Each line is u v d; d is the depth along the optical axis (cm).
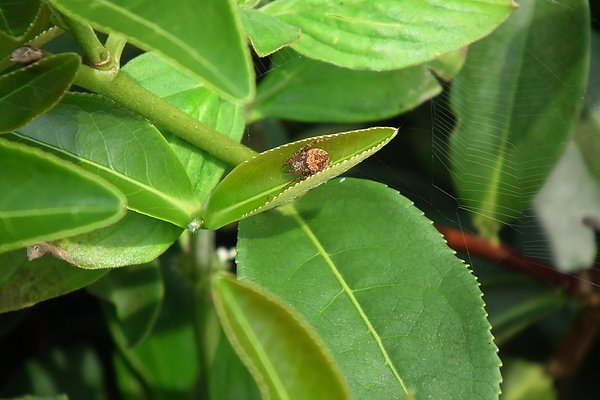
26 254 34
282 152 34
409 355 35
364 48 36
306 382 30
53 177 30
